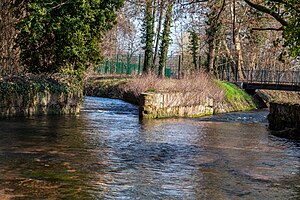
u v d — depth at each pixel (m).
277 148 13.46
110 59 53.78
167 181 8.77
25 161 10.18
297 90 34.59
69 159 10.60
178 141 14.28
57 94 20.97
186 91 24.75
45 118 19.00
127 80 39.00
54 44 21.39
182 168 10.04
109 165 10.09
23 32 20.08
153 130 16.97
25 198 7.32
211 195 7.85
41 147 12.07
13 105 18.69
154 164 10.39
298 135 15.90
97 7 21.08
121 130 16.47
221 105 29.80
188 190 8.13
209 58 36.59
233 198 7.71
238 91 35.38
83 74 23.52
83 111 23.77
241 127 19.81
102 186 8.23
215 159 11.27
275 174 9.71
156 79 31.44
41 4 19.81
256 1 16.62
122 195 7.68
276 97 39.84
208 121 22.44
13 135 13.91
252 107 34.94
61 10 20.17
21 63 22.34
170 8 17.28
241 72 41.34
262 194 8.03
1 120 17.45
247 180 9.06
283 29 12.52
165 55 39.91
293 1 12.03
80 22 20.34
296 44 11.86
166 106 22.86
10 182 8.30
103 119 20.08
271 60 48.25
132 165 10.20
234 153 12.30
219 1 18.03
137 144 13.32
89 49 21.64
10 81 19.14
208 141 14.55
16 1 21.50
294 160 11.47
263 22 20.00
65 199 7.34
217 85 31.38
